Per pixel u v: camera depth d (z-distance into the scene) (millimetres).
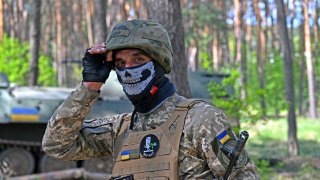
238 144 2092
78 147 2500
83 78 2363
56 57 34312
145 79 2291
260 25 31516
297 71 35562
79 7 36594
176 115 2264
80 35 36438
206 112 2205
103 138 2520
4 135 10664
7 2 33219
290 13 33906
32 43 16641
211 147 2150
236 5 28453
